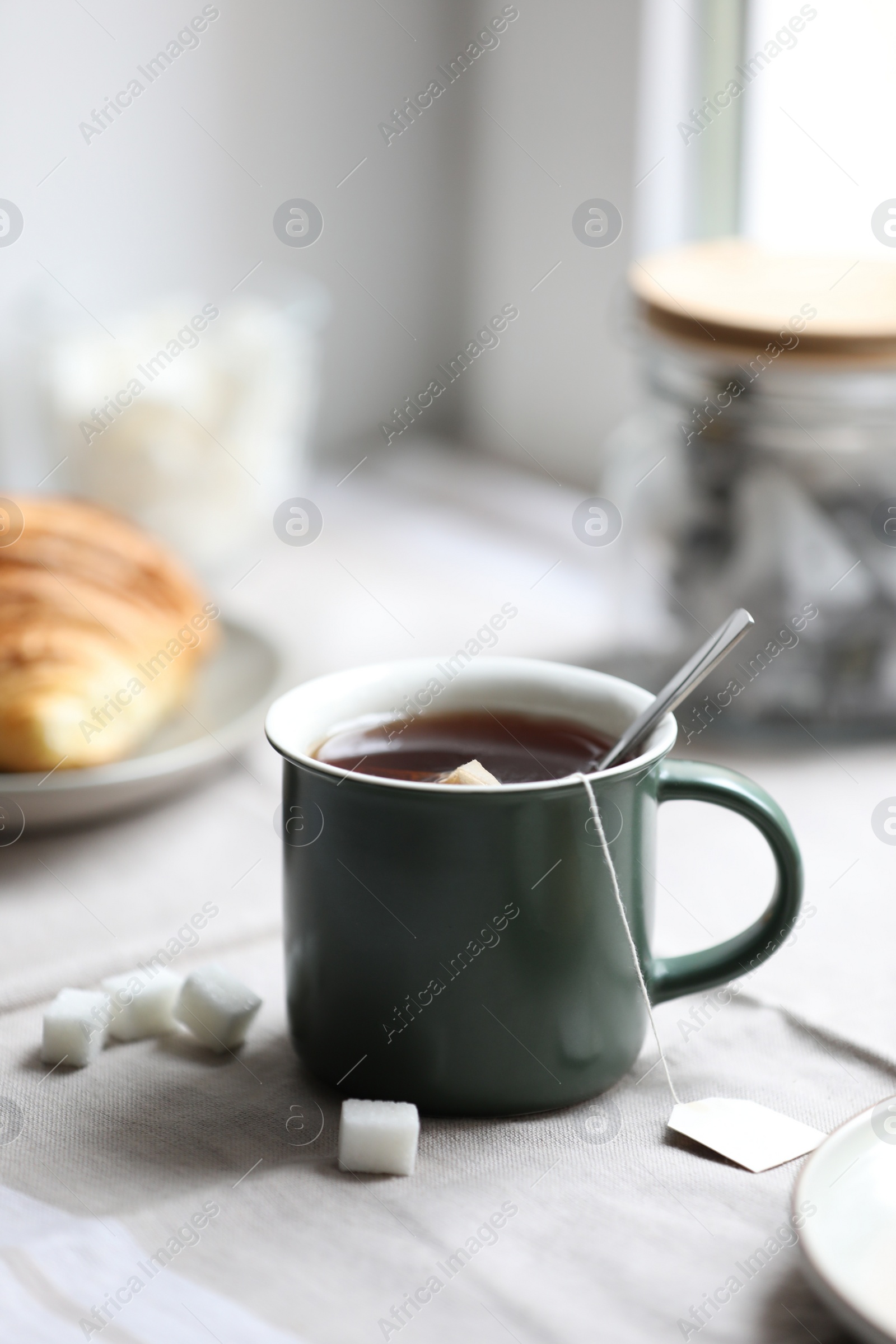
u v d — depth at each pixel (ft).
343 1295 2.26
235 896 2.79
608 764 2.43
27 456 4.44
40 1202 2.34
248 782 3.06
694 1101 2.45
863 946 2.69
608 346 4.25
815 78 3.54
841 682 3.06
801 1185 2.23
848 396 2.99
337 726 2.49
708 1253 2.29
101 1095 2.46
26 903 2.77
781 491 3.02
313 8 4.41
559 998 2.38
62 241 4.33
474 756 2.46
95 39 4.16
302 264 4.69
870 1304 2.14
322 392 4.84
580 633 3.51
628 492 3.22
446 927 2.36
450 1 4.56
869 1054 2.51
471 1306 2.25
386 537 4.30
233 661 3.24
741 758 3.07
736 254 3.33
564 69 4.17
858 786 3.01
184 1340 2.22
